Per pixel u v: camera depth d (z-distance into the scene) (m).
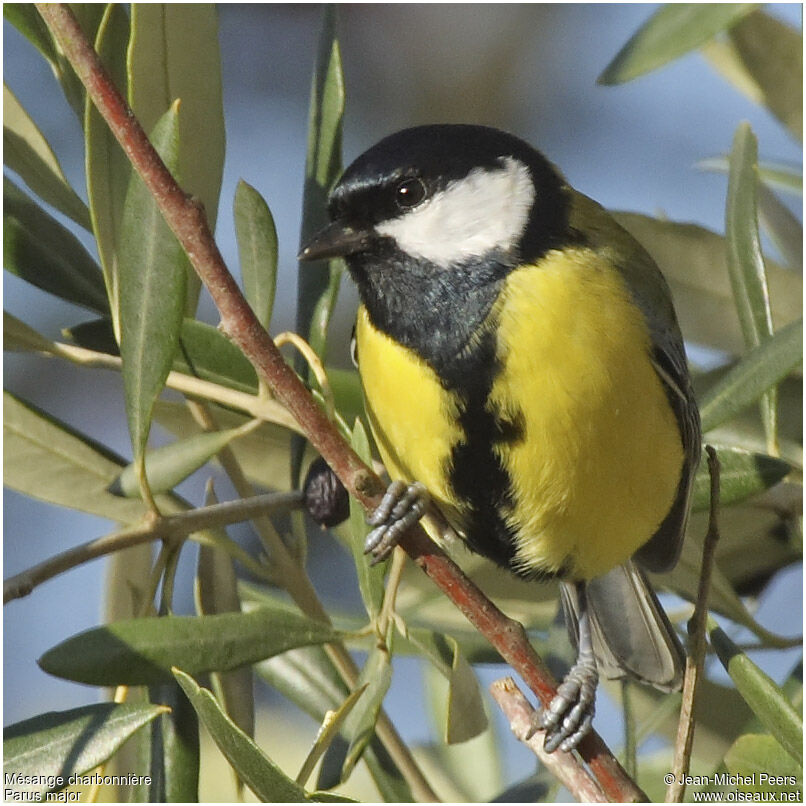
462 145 5.71
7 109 5.39
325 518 5.01
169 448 5.07
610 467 5.51
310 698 5.62
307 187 5.83
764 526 6.05
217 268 4.04
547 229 5.70
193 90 5.09
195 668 4.49
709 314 6.44
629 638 6.34
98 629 4.46
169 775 4.79
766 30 6.36
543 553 5.91
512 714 4.58
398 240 5.61
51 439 5.29
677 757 4.09
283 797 3.90
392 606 4.75
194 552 7.39
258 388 5.34
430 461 5.63
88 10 5.23
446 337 5.50
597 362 5.36
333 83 5.79
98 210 4.89
